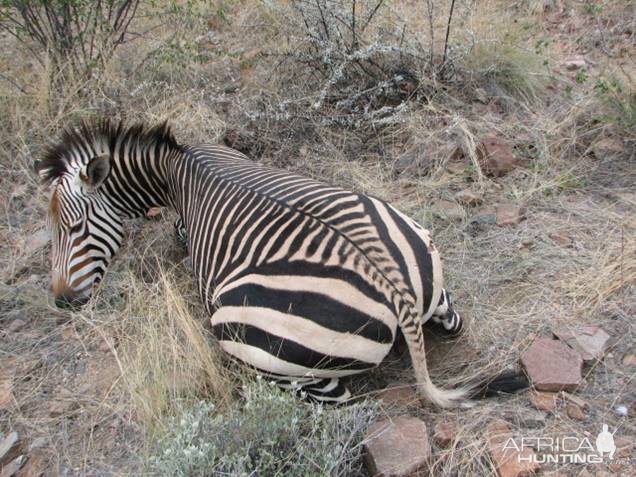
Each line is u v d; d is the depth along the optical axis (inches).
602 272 124.8
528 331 116.9
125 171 134.9
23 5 187.8
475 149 163.3
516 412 101.5
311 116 179.3
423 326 119.0
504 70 192.1
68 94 189.0
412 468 92.2
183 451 86.0
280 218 101.8
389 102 187.2
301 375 96.8
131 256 147.9
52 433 109.9
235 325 98.7
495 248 138.2
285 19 213.5
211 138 176.6
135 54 212.4
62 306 130.5
